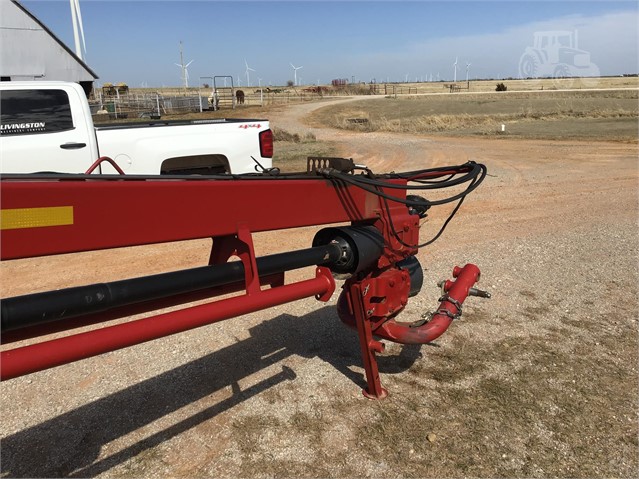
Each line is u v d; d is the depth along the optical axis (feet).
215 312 7.52
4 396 11.00
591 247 23.47
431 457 9.35
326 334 14.24
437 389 11.59
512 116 117.19
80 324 7.31
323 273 9.77
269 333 14.21
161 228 7.23
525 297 17.37
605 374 12.55
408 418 10.46
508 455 9.50
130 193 6.82
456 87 350.84
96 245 6.61
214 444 9.53
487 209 31.27
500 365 12.77
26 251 6.05
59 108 19.93
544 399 11.35
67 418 10.27
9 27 78.69
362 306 10.54
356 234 10.22
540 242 24.16
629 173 45.21
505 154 59.62
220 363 12.52
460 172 12.65
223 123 23.02
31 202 6.01
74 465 8.92
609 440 10.07
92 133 20.47
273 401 10.91
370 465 9.08
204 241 23.26
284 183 8.85
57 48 83.51
